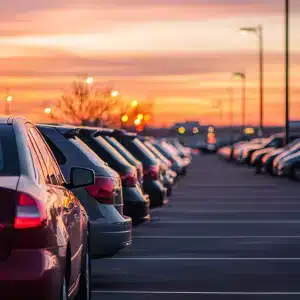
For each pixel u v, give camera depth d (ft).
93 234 52.19
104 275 56.85
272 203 126.11
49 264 31.60
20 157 32.99
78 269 40.16
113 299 48.47
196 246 72.84
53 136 53.31
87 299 44.65
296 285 53.26
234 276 56.65
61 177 41.16
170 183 125.29
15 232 31.22
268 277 56.29
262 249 70.85
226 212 109.40
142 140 120.37
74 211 38.93
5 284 31.07
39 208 31.53
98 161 53.78
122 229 53.06
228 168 288.51
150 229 87.20
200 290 51.37
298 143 204.54
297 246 73.00
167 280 54.90
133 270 59.06
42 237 31.53
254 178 209.87
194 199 134.21
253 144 323.37
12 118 35.09
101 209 52.49
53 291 31.81
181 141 602.85
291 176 197.26
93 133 60.90
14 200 31.35
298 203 126.11
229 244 74.38
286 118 228.84
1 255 31.22
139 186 73.72
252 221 96.94
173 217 101.50
